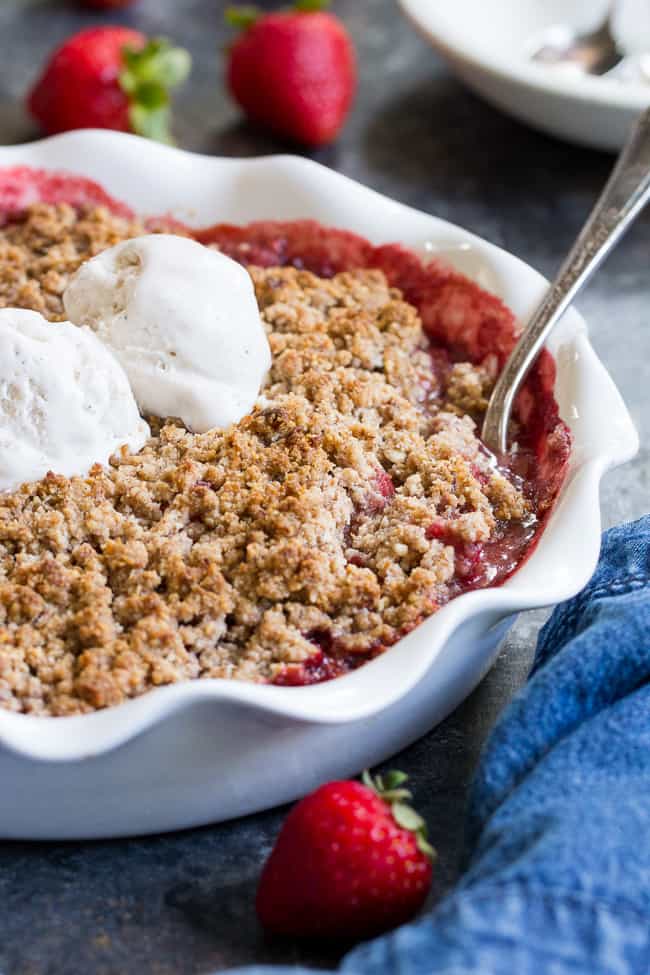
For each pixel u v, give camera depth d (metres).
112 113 0.66
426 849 0.42
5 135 0.68
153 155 0.58
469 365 0.53
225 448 0.49
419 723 0.46
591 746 0.43
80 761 0.42
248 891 0.44
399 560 0.47
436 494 0.49
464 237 0.55
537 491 0.50
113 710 0.42
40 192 0.58
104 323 0.51
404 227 0.56
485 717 0.48
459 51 0.64
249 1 0.77
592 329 0.60
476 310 0.54
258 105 0.68
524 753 0.44
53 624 0.45
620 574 0.48
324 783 0.46
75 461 0.48
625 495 0.54
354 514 0.48
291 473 0.48
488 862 0.42
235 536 0.47
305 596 0.46
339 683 0.43
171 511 0.47
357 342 0.53
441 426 0.51
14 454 0.48
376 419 0.51
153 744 0.43
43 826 0.45
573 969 0.40
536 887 0.40
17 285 0.54
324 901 0.42
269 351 0.52
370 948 0.40
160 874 0.44
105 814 0.44
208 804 0.45
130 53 0.66
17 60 0.73
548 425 0.51
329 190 0.57
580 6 0.70
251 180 0.58
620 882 0.41
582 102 0.63
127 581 0.46
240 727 0.43
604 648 0.45
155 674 0.44
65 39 0.74
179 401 0.50
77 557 0.46
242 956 0.43
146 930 0.43
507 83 0.64
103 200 0.58
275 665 0.45
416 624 0.46
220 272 0.51
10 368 0.48
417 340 0.54
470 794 0.44
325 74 0.67
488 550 0.48
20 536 0.47
